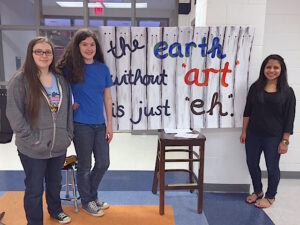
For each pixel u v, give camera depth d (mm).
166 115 2666
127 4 5699
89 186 2398
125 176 3402
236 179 2953
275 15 3180
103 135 2344
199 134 2498
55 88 2012
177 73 2615
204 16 2783
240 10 2701
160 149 2412
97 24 5770
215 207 2617
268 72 2449
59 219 2287
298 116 3332
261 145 2613
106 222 2316
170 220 2367
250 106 2619
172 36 2553
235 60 2648
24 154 1944
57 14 5660
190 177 2797
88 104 2221
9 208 2518
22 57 5711
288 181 3336
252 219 2418
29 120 1899
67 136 2049
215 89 2672
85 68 2199
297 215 2500
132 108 2629
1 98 2047
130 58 2555
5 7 5496
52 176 2170
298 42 3219
